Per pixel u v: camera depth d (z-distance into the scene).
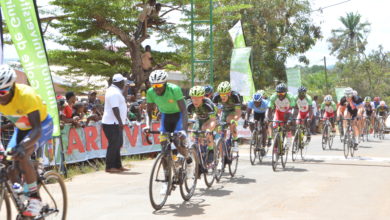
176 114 5.21
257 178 6.70
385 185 6.09
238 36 13.72
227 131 6.66
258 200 5.15
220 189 5.83
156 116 9.72
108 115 7.09
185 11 15.17
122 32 13.60
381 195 5.43
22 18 6.04
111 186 5.97
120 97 7.07
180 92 4.88
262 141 8.44
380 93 42.50
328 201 5.09
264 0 21.00
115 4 13.38
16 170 3.27
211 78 12.73
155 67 15.05
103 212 4.53
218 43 20.67
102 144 8.10
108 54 13.88
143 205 4.86
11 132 6.23
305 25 22.00
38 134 3.26
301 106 9.23
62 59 13.60
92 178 6.59
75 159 7.27
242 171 7.41
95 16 13.22
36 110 3.29
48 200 3.78
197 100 5.54
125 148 8.64
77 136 7.37
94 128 7.89
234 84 12.98
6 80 2.99
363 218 4.35
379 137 15.16
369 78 42.47
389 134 17.83
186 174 5.02
